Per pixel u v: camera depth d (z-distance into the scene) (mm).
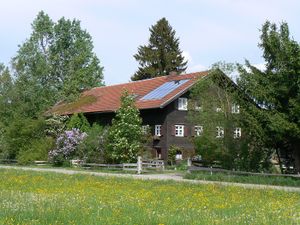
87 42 84625
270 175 32719
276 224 12133
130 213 13625
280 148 34094
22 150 52938
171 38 92875
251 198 20172
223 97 39344
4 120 58938
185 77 57312
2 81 61500
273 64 32656
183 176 36469
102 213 13438
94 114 60906
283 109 31531
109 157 45406
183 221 12359
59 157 49406
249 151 36312
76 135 49625
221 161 37844
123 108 45781
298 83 30484
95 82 82750
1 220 11914
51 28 81688
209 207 16094
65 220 12242
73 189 22422
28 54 74938
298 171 32781
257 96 31891
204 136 38781
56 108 68625
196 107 42094
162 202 17188
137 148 45125
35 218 12539
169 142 52906
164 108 53344
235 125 36875
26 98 62531
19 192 19312
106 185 25438
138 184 26562
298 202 18875
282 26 32875
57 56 80938
